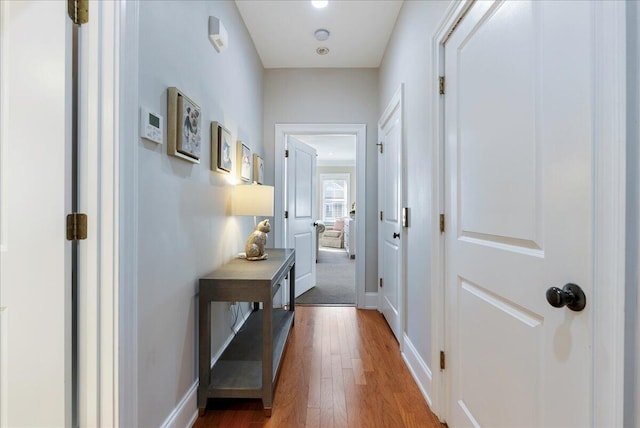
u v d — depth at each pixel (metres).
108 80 0.98
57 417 0.96
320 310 3.23
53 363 0.96
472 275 1.25
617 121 0.62
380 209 3.19
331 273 5.18
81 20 0.98
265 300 1.58
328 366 2.04
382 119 3.00
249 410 1.60
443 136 1.54
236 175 2.27
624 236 0.61
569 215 0.74
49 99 0.95
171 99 1.30
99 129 0.99
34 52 0.95
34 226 0.96
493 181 1.09
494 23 1.09
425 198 1.75
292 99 3.35
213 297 1.57
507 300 1.01
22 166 0.95
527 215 0.91
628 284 0.61
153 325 1.19
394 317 2.57
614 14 0.62
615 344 0.62
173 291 1.35
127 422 1.03
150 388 1.17
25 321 0.96
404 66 2.24
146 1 1.13
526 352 0.92
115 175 0.99
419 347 1.84
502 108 1.04
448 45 1.48
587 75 0.68
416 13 1.93
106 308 0.99
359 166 3.34
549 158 0.81
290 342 2.43
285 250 2.80
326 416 1.54
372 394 1.73
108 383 1.00
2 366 0.97
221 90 1.97
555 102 0.79
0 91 0.95
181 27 1.42
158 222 1.22
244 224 2.55
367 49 2.98
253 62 2.86
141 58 1.10
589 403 0.68
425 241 1.75
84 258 0.99
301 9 2.38
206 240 1.73
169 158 1.31
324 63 3.26
